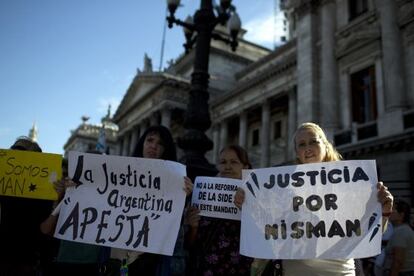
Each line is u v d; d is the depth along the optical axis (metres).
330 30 23.86
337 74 23.06
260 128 41.47
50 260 4.33
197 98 10.12
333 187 3.31
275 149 37.78
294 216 3.29
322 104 22.94
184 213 3.99
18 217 3.94
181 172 3.88
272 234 3.27
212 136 45.53
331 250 3.08
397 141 17.61
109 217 3.77
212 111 45.62
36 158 3.97
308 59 24.47
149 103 52.22
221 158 4.73
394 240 5.50
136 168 3.91
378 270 6.96
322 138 3.62
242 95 40.53
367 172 3.31
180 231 3.89
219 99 43.66
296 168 3.46
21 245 3.87
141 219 3.74
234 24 12.62
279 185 3.44
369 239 3.05
